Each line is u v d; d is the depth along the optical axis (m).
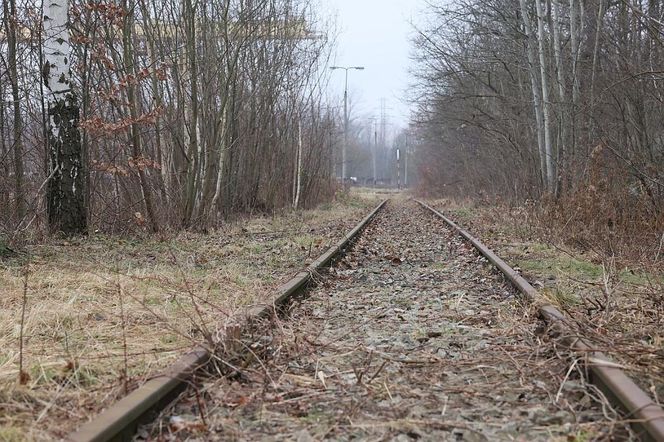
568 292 7.36
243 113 20.77
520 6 18.75
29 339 5.00
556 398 3.98
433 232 18.41
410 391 4.21
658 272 8.71
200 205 16.81
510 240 14.09
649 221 10.99
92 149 14.66
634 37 13.84
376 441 3.47
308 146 28.59
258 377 4.50
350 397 4.11
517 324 6.00
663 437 3.03
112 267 8.48
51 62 11.84
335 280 9.26
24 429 3.36
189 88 16.84
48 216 12.07
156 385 3.86
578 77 16.75
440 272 10.08
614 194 12.36
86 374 4.20
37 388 3.96
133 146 14.27
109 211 14.05
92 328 5.39
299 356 5.05
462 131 30.20
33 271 7.80
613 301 6.57
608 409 3.78
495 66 22.94
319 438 3.49
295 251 11.77
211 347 4.61
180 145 15.77
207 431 3.54
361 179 114.62
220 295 7.20
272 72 21.67
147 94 16.38
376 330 6.04
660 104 13.37
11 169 13.32
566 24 19.48
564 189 15.51
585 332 5.01
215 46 16.97
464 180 35.69
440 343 5.49
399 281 9.18
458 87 24.45
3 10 13.38
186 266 9.07
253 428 3.64
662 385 4.07
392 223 22.97
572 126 16.77
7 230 10.27
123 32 14.04
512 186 23.77
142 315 5.87
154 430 3.55
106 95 12.86
